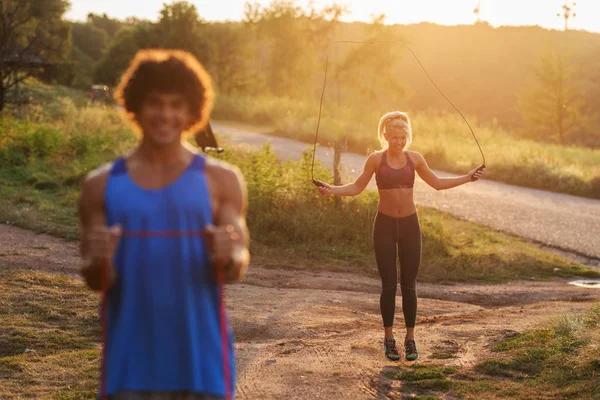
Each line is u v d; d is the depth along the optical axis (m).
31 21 30.55
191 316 2.24
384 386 5.00
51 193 14.77
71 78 54.94
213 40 57.16
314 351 5.96
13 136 18.84
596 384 4.75
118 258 2.23
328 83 49.97
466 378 5.19
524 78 86.88
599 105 74.25
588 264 12.98
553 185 21.23
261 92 57.25
